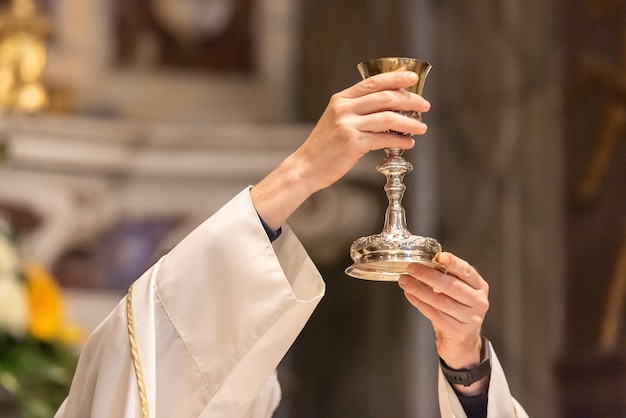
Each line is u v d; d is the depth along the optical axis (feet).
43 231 38.40
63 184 39.11
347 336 38.86
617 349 27.86
